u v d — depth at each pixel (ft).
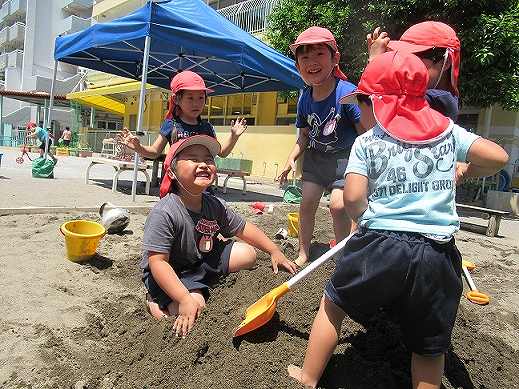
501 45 30.32
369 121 7.45
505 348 9.27
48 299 10.12
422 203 6.37
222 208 10.14
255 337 7.89
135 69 37.06
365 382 7.34
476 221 32.07
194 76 13.76
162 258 8.79
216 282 9.74
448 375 7.89
